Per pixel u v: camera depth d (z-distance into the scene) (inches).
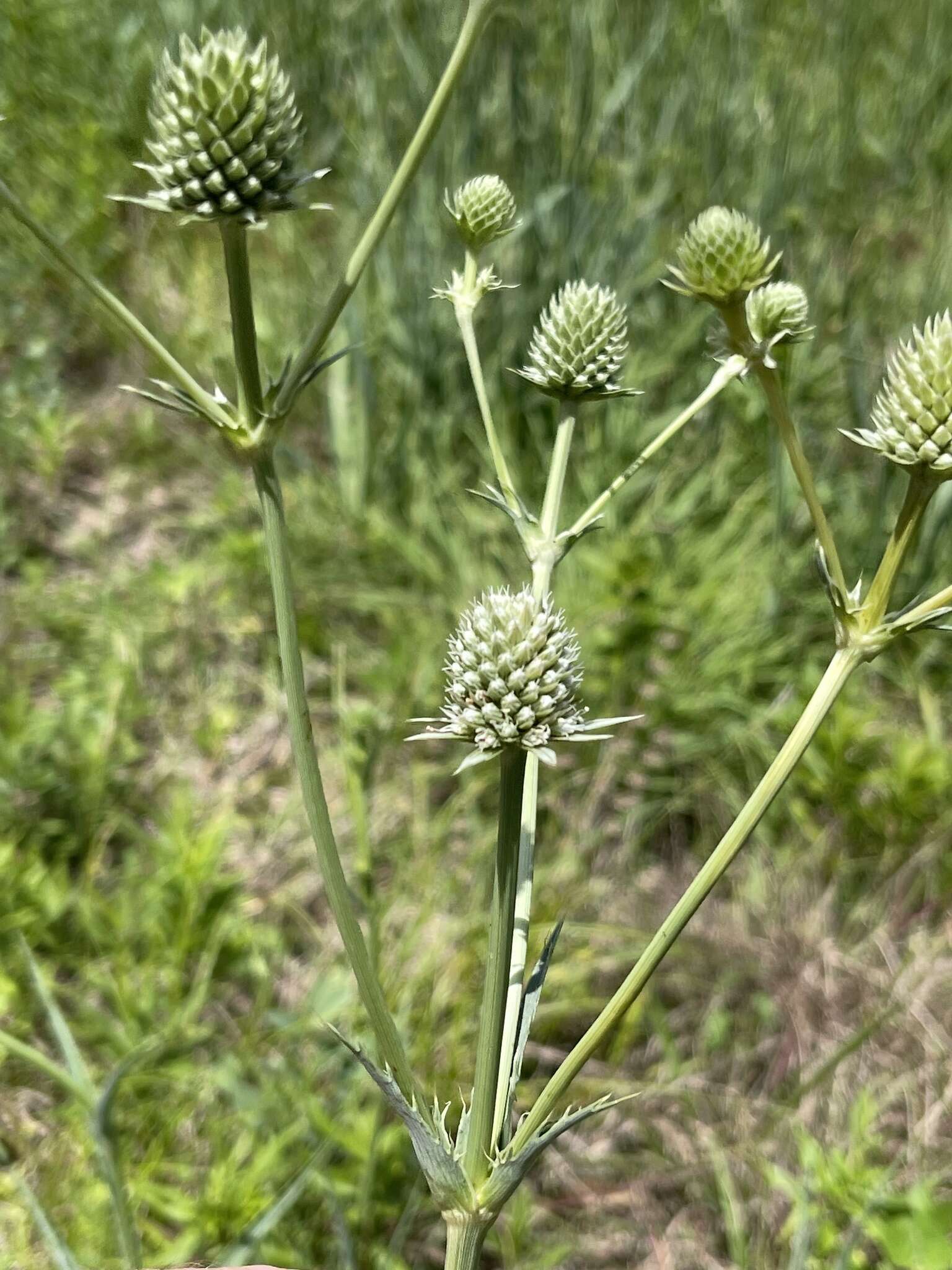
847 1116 13.1
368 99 21.6
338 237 22.2
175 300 22.9
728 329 6.2
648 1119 13.2
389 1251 10.9
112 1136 9.2
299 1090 11.6
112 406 22.1
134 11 25.5
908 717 17.7
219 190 6.1
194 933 12.6
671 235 21.6
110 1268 10.2
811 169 21.9
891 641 5.9
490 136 21.1
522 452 20.7
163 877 12.9
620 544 17.1
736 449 20.3
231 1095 12.2
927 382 5.8
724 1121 13.2
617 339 7.7
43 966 13.0
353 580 19.1
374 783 16.0
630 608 16.5
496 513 19.5
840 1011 14.3
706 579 18.3
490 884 14.7
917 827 15.9
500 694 5.9
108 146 24.3
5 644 17.5
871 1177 10.9
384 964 13.2
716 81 22.6
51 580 19.2
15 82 23.8
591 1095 13.3
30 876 13.1
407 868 14.7
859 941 15.2
